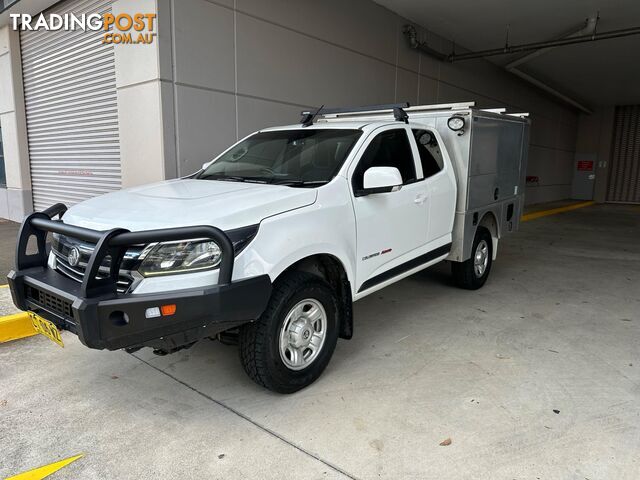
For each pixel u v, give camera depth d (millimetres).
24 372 3742
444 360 3977
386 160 4246
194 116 6547
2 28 9703
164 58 6117
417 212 4527
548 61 13656
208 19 6547
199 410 3215
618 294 5977
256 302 2926
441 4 9422
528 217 14352
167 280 2748
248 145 4727
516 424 3035
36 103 9484
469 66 12953
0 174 11047
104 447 2814
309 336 3438
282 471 2605
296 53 7895
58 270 3250
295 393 3428
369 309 5289
